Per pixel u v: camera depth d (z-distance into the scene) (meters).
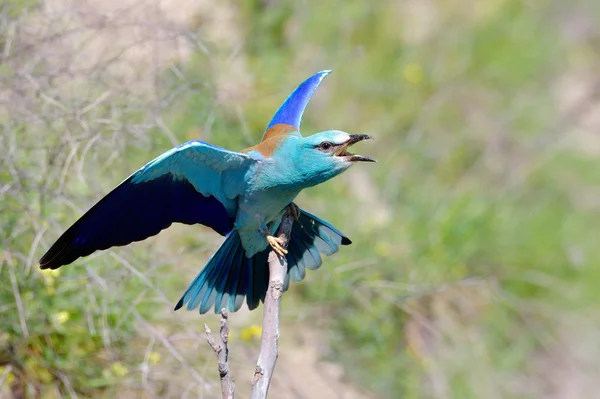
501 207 15.57
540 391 14.17
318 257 9.02
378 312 12.80
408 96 16.11
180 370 10.59
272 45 15.04
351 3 16.19
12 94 10.37
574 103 18.23
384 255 13.30
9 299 10.11
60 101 10.45
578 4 19.66
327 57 15.48
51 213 10.52
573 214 16.61
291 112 9.61
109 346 10.29
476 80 17.06
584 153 17.56
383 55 16.38
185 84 11.47
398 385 12.75
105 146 10.72
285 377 11.95
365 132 15.20
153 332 10.13
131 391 10.43
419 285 13.30
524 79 17.80
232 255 8.87
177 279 11.27
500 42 17.88
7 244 10.04
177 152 8.13
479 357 13.62
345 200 13.83
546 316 14.85
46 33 10.81
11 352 10.12
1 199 10.20
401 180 15.00
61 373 10.20
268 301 7.55
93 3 12.25
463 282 13.62
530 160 16.77
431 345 13.38
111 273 10.50
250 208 8.71
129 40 11.88
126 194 8.26
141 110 10.95
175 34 11.26
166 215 8.62
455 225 14.59
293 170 8.55
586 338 14.95
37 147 10.34
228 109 12.97
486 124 16.61
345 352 12.56
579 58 18.94
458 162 16.09
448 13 17.56
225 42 13.62
